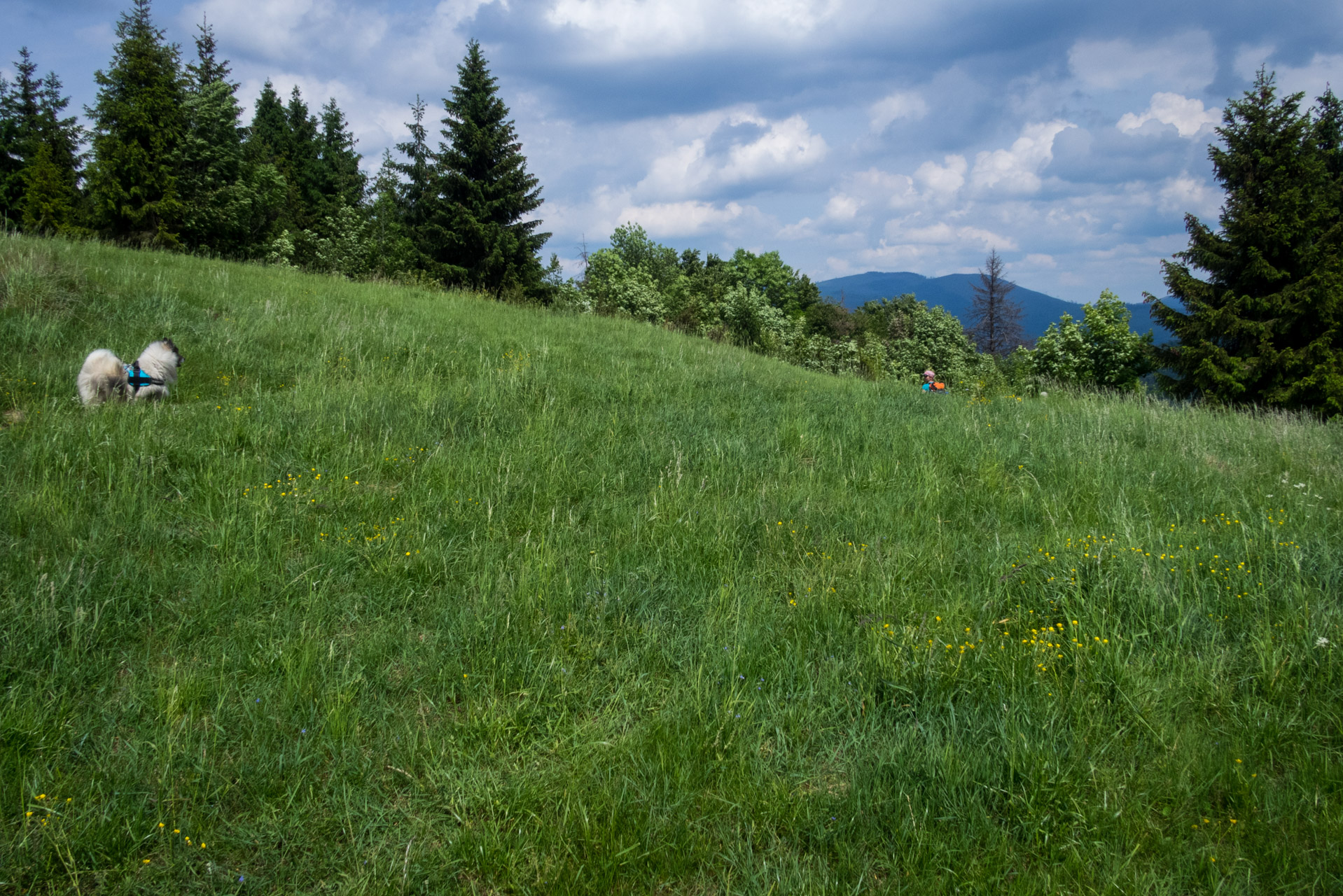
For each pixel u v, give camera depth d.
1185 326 23.56
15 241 10.15
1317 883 2.30
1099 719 3.07
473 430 6.92
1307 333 22.00
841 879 2.36
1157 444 7.83
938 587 4.30
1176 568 4.19
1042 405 10.70
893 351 42.41
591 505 5.48
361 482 5.51
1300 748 2.93
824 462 6.89
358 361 8.79
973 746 2.94
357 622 3.76
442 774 2.71
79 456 5.22
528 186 31.69
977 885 2.30
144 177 27.34
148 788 2.58
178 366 7.50
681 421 7.89
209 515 4.62
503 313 15.35
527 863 2.40
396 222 33.88
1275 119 22.98
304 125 57.53
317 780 2.68
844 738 3.04
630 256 66.94
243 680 3.23
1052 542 4.68
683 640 3.65
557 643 3.55
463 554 4.52
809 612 3.95
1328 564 4.28
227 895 2.23
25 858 2.27
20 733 2.71
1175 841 2.50
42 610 3.40
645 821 2.54
